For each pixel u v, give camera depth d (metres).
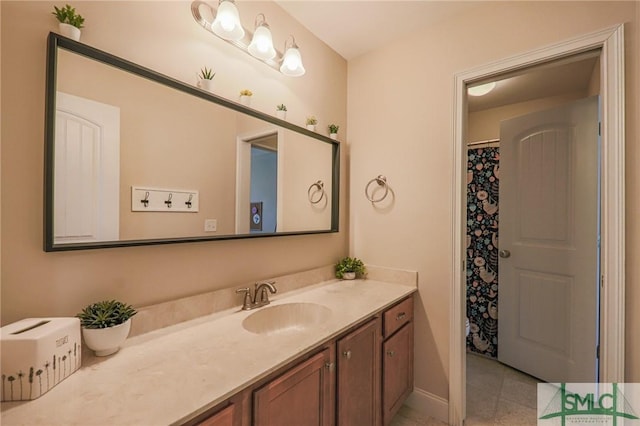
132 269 1.08
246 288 1.44
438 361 1.76
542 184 2.13
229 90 1.41
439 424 1.70
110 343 0.90
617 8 1.29
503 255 2.36
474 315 2.66
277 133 1.64
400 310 1.67
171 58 1.20
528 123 2.21
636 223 1.24
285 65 1.56
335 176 2.04
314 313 1.48
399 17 1.76
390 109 2.00
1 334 0.73
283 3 1.65
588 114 1.90
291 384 0.96
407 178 1.91
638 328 1.22
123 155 1.05
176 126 1.20
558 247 2.04
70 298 0.94
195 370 0.84
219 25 1.24
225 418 0.77
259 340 1.04
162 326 1.14
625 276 1.26
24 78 0.86
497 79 1.67
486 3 1.64
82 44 0.94
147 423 0.63
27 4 0.87
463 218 1.74
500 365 2.39
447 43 1.77
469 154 2.74
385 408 1.50
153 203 1.12
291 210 1.72
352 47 2.07
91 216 0.97
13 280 0.84
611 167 1.29
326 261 2.01
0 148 0.82
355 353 1.28
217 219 1.34
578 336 1.92
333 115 2.09
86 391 0.73
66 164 0.92
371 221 2.08
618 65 1.28
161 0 1.17
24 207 0.86
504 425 1.69
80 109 0.95
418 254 1.85
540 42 1.47
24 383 0.69
